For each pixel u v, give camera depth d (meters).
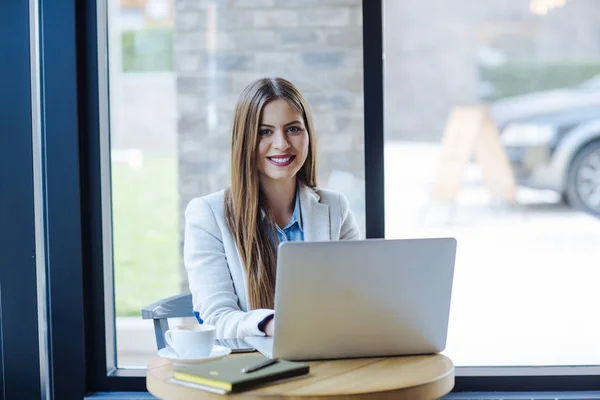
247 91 2.16
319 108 2.60
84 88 2.43
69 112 2.39
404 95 2.62
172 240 2.59
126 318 2.55
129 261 2.56
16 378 2.41
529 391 2.44
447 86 2.63
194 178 2.61
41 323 2.41
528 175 2.70
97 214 2.46
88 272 2.46
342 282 1.62
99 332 2.47
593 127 2.67
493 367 2.52
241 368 1.54
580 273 2.71
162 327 2.13
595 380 2.44
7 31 2.37
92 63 2.43
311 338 1.66
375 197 2.56
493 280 2.68
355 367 1.63
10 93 2.38
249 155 2.12
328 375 1.57
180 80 2.61
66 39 2.38
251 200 2.11
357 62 2.60
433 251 1.66
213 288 2.05
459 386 2.45
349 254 1.61
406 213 2.64
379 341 1.70
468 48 2.64
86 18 2.42
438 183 2.65
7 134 2.38
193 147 2.62
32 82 2.38
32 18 2.38
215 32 2.62
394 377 1.55
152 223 2.59
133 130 2.57
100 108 2.45
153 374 1.59
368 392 1.45
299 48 2.61
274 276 2.11
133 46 2.58
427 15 2.62
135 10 2.58
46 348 2.42
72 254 2.40
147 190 2.59
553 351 2.61
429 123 2.63
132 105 2.57
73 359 2.42
